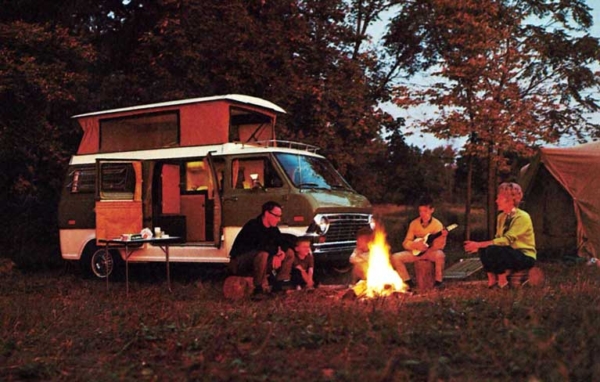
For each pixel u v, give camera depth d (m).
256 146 13.38
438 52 23.55
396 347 5.88
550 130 20.31
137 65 20.45
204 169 13.72
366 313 7.23
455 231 24.25
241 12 19.23
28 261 17.27
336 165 20.39
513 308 7.26
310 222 12.05
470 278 11.96
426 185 36.03
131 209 13.52
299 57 20.62
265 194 12.48
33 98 16.55
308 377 5.02
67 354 6.34
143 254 13.66
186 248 13.24
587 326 5.93
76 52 16.67
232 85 19.03
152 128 14.02
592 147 15.26
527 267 9.88
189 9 19.02
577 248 15.17
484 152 19.97
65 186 14.82
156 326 7.23
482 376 4.95
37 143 16.77
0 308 9.01
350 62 21.14
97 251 14.28
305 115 20.08
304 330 6.57
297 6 21.31
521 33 20.58
